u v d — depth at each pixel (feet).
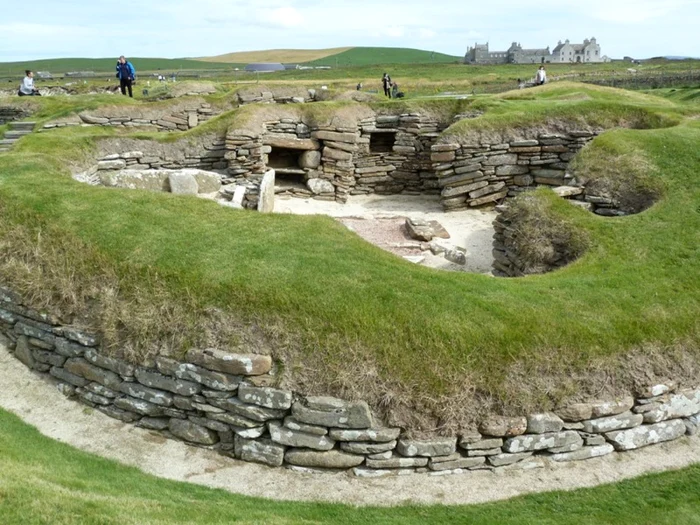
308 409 21.48
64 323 26.09
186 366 22.88
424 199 64.13
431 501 20.76
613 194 41.22
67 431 24.16
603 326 24.36
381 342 22.81
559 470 22.29
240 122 60.39
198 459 22.82
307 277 25.54
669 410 23.59
